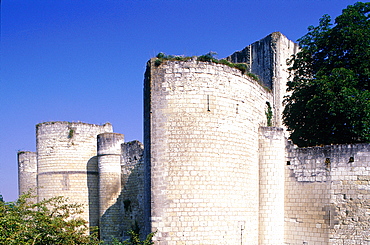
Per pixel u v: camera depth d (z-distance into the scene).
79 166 39.56
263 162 24.33
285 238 24.30
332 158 23.28
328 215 23.02
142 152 33.12
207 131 20.98
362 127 25.17
